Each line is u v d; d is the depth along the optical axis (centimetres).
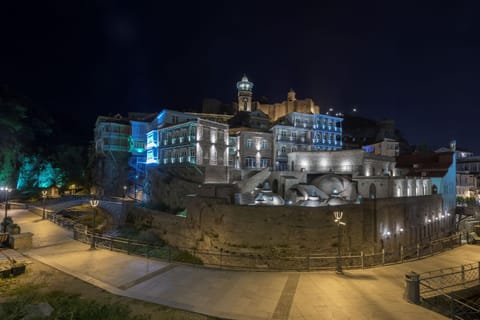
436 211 3928
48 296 1153
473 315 1447
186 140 4634
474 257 2059
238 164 5328
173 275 1472
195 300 1189
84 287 1275
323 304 1188
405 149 9444
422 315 1112
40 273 1431
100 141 6141
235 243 2533
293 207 2489
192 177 4328
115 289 1267
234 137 5412
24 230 2545
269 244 2472
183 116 5597
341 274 1584
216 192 3369
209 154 4591
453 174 4781
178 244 2970
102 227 4053
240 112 6894
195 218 2831
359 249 2588
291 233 2470
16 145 5875
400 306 1187
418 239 3391
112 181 5878
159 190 4700
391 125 9575
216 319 1036
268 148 5638
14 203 4697
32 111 7050
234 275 1510
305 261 2419
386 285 1427
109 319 838
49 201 4969
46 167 6456
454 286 1524
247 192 3759
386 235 2825
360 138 9581
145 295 1218
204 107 8162
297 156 4938
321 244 2470
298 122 6122
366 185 3941
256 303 1182
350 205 2594
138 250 2881
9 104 5691
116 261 1664
